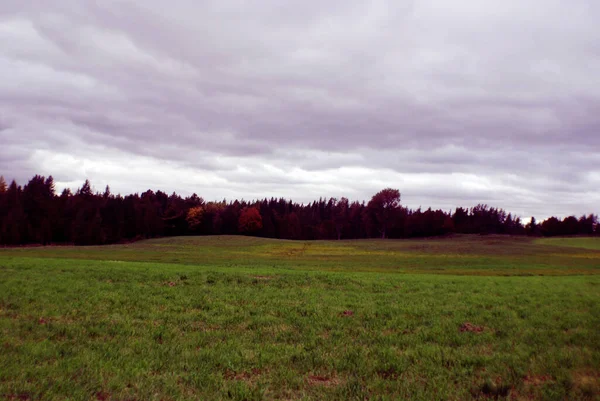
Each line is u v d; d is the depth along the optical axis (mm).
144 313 13469
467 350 10219
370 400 7172
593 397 7590
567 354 9875
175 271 24172
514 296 18578
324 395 7355
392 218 143875
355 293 18719
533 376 8633
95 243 105500
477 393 7645
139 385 7492
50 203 116250
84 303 14594
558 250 75000
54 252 60719
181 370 8430
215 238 101500
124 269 24359
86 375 7852
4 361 8391
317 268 39562
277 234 147500
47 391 7004
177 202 151500
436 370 8750
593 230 163750
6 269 23359
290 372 8414
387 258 57906
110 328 11430
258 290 19000
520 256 62719
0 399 6715
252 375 8336
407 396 7453
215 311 14195
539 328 12633
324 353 9750
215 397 7141
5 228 98250
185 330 11688
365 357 9484
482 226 165125
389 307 15383
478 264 48719
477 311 14977
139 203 144375
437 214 143000
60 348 9469
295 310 14641
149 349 9664
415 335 11523
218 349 9867
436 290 20188
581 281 26484
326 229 157250
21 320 12023
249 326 12320
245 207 157125
